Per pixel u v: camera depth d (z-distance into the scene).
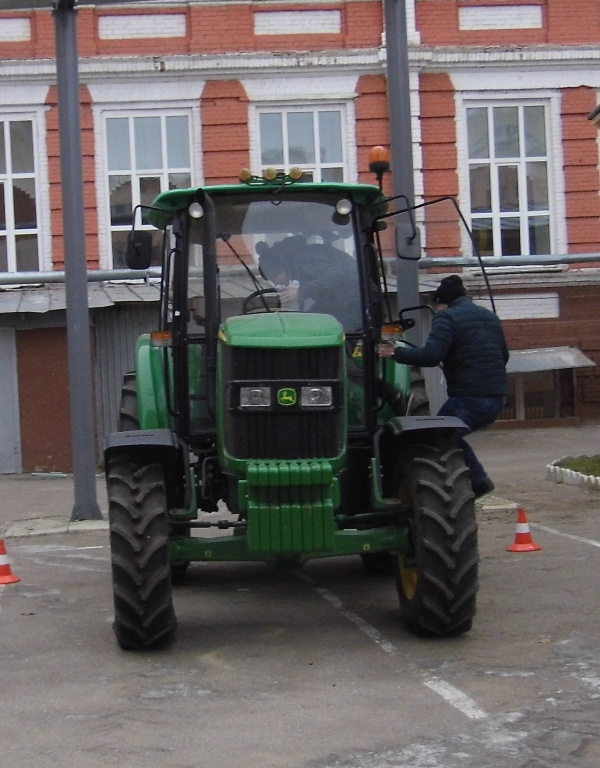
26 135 20.56
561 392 20.98
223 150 20.62
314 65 20.59
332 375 6.79
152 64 20.39
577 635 6.91
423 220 18.31
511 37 21.11
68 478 18.16
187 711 5.71
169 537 6.85
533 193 21.30
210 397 7.29
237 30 20.69
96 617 7.94
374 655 6.64
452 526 6.71
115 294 18.73
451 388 8.86
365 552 6.86
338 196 7.72
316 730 5.34
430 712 5.54
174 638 7.09
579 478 13.55
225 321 7.27
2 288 19.61
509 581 8.56
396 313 12.00
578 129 21.19
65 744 5.30
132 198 20.61
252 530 6.56
